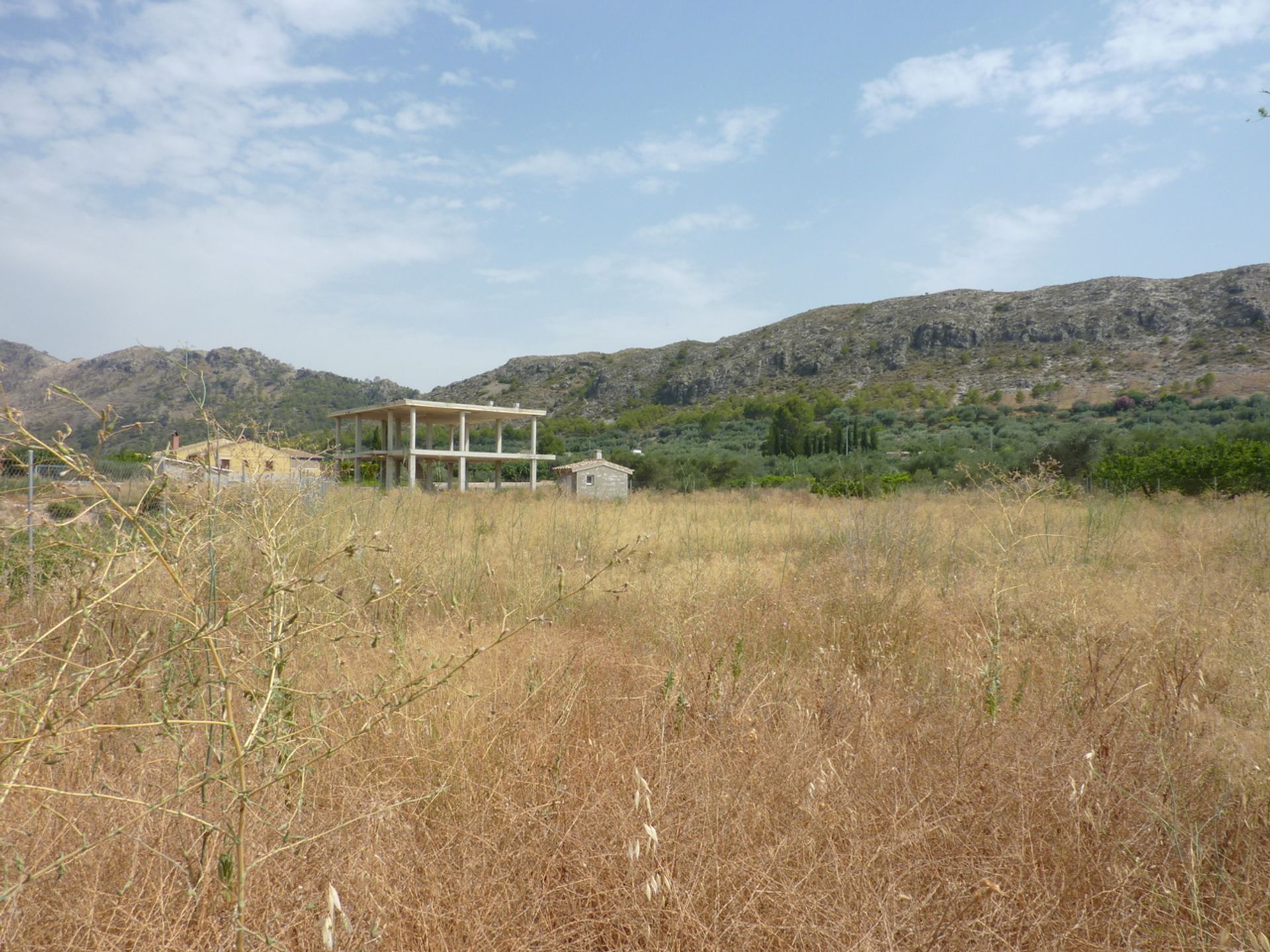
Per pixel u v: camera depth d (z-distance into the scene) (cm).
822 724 332
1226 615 520
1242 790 257
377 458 3919
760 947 204
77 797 223
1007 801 262
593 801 258
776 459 5131
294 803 231
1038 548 786
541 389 16775
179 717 224
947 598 613
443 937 198
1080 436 3028
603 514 1453
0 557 296
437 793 247
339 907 166
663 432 10638
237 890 179
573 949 206
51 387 182
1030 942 208
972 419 8200
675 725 327
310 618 277
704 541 1109
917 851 238
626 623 559
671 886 207
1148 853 237
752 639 503
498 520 1291
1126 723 329
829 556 848
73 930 191
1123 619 500
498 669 365
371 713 288
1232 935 200
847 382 12344
